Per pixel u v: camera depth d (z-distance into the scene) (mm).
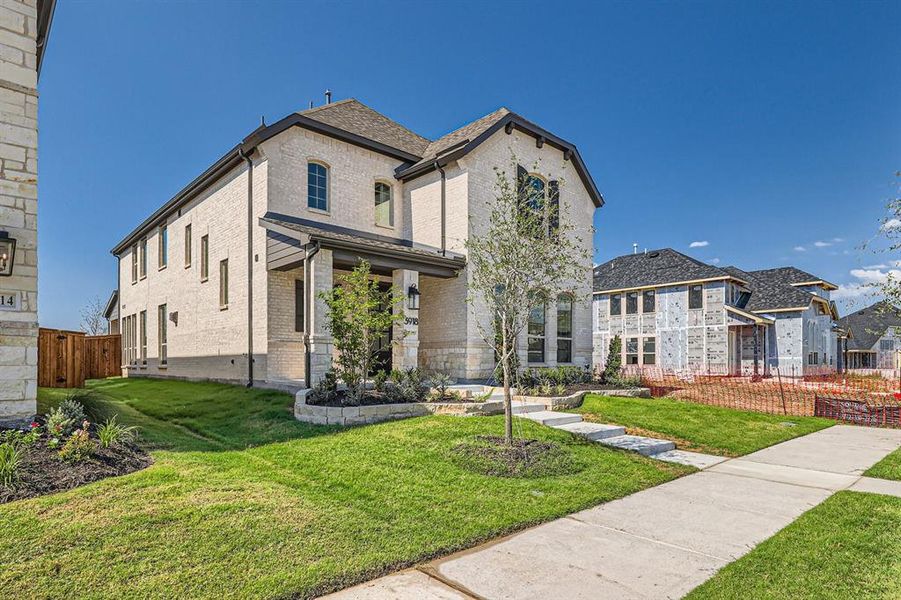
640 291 29469
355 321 9664
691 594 3479
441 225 14953
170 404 11219
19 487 4730
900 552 4250
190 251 17484
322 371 11086
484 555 4137
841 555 4176
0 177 7078
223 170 14977
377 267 12570
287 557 3809
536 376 13891
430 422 8648
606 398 12984
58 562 3496
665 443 8812
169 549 3791
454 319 14461
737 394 17109
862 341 44031
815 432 11312
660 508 5535
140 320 21656
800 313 26875
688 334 27391
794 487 6531
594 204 18203
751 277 32125
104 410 9328
